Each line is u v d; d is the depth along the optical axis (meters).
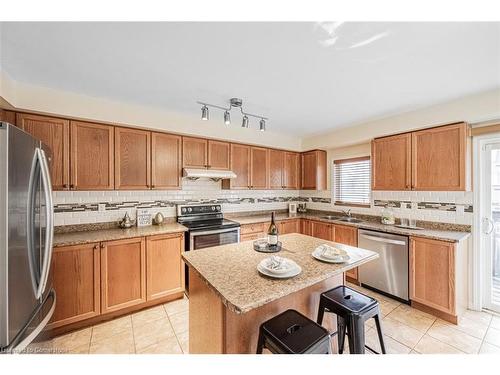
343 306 1.47
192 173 3.05
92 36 1.42
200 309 1.53
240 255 1.75
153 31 1.37
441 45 1.50
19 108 2.04
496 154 2.46
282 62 1.72
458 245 2.31
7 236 1.14
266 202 4.40
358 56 1.64
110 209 2.82
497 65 1.75
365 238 3.03
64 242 2.08
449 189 2.51
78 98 2.30
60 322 2.06
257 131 3.74
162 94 2.33
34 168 1.41
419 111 2.71
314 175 4.25
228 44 1.50
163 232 2.62
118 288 2.36
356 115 2.97
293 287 1.22
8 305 1.14
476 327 2.22
